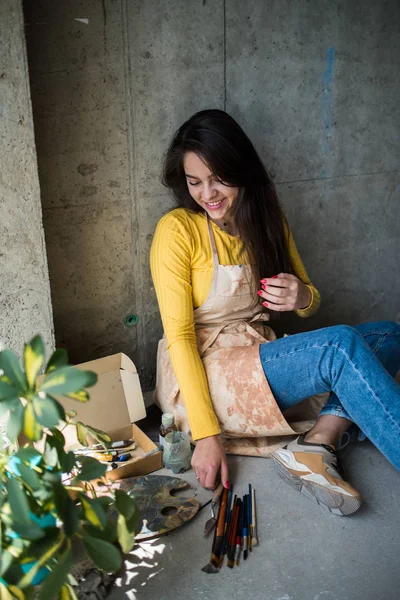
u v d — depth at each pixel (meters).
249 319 2.46
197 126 2.10
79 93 2.40
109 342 2.80
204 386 2.19
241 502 2.13
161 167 2.65
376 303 3.44
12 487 1.32
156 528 1.99
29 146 2.14
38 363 1.33
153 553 1.92
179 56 2.55
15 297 2.27
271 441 2.40
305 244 3.13
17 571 1.42
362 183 3.15
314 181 3.03
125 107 2.51
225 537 1.97
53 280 2.58
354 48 2.88
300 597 1.78
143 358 2.92
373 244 3.30
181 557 1.91
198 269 2.31
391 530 2.03
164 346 2.50
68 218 2.53
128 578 1.83
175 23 2.50
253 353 2.21
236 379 2.21
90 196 2.55
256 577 1.84
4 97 2.05
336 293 3.31
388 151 3.15
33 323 2.33
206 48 2.59
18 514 1.30
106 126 2.49
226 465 2.13
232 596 1.78
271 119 2.83
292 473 2.13
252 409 2.22
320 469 2.09
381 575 1.86
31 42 2.27
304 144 2.94
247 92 2.73
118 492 1.47
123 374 2.44
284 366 2.16
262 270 2.38
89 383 1.27
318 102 2.90
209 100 2.67
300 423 2.36
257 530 2.02
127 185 2.61
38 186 2.20
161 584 1.81
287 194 2.99
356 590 1.80
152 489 2.16
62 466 1.51
